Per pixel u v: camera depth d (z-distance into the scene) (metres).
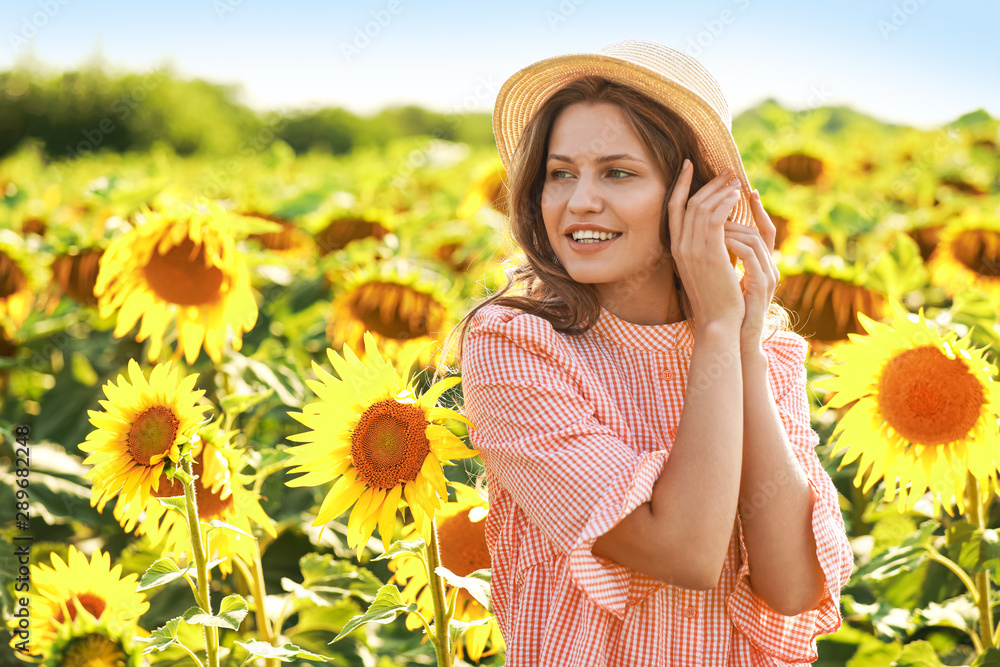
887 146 6.62
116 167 6.75
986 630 2.14
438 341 2.88
